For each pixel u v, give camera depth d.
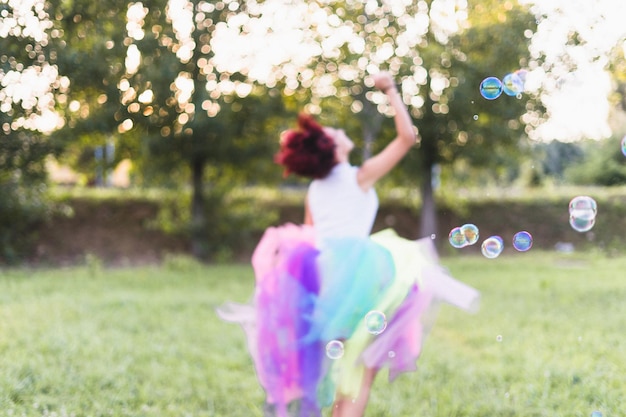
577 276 9.52
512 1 10.54
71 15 5.76
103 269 11.33
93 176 12.51
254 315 3.11
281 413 2.81
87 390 3.88
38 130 7.98
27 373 4.07
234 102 11.79
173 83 10.38
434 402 3.79
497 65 11.09
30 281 8.76
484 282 9.11
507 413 3.55
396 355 2.79
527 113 11.92
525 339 5.32
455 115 12.22
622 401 3.48
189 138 11.53
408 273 2.86
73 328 5.49
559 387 3.88
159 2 7.68
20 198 10.70
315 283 2.84
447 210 15.73
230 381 4.29
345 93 12.64
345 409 2.75
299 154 3.02
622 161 16.41
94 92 6.80
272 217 13.16
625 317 6.06
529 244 3.30
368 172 3.01
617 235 14.72
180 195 12.98
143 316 6.36
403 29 12.00
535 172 17.72
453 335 5.69
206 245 12.49
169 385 4.18
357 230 2.98
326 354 2.76
